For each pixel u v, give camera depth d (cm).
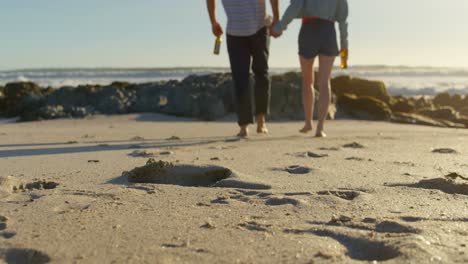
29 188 244
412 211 186
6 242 154
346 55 510
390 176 264
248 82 509
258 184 238
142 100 896
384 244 143
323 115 506
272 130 616
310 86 518
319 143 434
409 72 3831
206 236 158
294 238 154
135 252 144
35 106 899
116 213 187
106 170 288
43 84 2330
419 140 470
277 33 496
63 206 198
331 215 181
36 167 304
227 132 593
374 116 863
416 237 147
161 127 672
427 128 694
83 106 884
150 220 177
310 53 499
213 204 201
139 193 220
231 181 242
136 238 157
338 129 641
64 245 151
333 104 870
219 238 155
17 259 146
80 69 5209
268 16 517
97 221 176
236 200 207
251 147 403
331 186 237
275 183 244
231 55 509
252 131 593
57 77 3019
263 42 512
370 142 446
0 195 218
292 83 873
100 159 336
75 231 165
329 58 500
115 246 149
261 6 506
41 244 152
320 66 505
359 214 182
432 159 330
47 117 821
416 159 330
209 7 529
